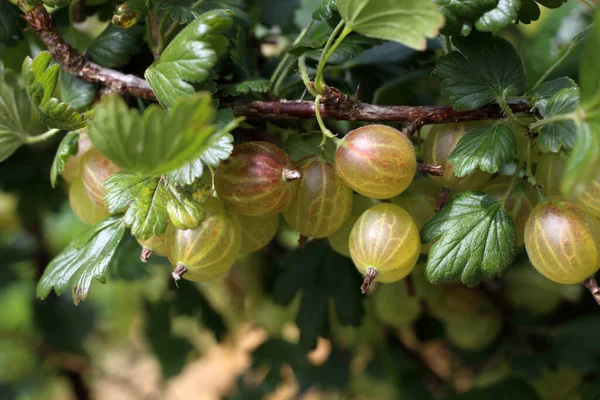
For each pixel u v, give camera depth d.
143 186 0.29
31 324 0.54
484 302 0.42
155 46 0.33
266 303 0.45
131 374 0.72
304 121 0.33
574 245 0.28
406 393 0.45
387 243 0.29
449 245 0.29
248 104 0.31
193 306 0.42
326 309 0.38
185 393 0.77
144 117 0.25
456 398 0.41
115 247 0.30
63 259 0.31
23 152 0.42
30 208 0.43
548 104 0.29
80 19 0.36
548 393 0.42
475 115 0.30
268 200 0.29
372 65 0.36
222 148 0.28
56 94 0.34
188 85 0.28
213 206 0.30
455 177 0.31
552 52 0.40
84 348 0.57
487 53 0.30
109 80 0.32
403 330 0.49
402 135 0.29
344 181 0.30
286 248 0.44
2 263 0.49
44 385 0.60
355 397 0.50
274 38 0.39
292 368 0.45
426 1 0.27
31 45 0.36
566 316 0.42
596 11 0.25
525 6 0.30
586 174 0.25
